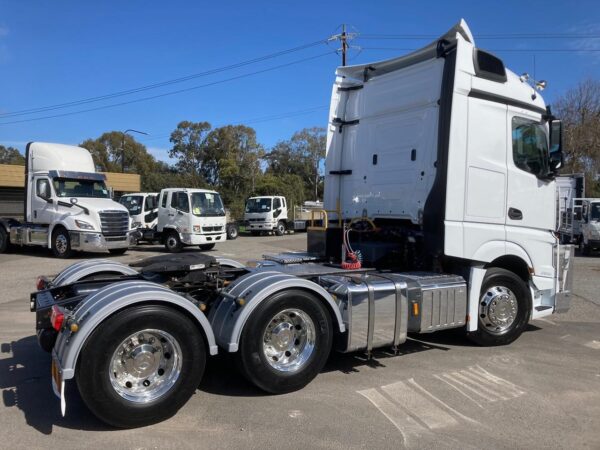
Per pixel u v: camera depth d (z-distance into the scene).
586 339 6.57
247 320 4.27
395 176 6.33
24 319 7.44
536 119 6.37
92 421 3.92
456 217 5.58
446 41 5.70
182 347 3.95
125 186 36.75
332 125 7.13
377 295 4.96
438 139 5.64
